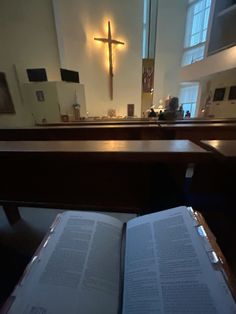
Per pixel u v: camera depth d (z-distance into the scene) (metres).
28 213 1.42
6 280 0.87
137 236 0.44
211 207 0.76
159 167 0.80
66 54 5.85
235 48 3.81
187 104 7.46
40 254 0.40
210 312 0.28
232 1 4.56
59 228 0.47
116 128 1.60
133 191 0.85
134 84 7.27
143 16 6.67
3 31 4.20
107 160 0.68
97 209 0.90
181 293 0.31
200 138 1.59
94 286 0.34
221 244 0.67
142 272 0.36
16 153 0.72
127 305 0.32
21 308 0.31
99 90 6.89
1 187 0.95
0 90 4.14
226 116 4.71
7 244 1.12
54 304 0.31
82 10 5.80
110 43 6.44
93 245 0.42
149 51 7.11
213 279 0.32
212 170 0.76
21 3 4.48
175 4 6.73
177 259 0.37
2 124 4.23
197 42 6.72
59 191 0.91
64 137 1.66
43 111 4.91
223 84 4.69
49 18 5.06
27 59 4.78
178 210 0.48
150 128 1.58
